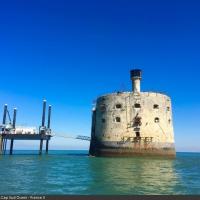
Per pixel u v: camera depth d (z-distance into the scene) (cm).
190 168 3719
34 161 4678
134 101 5362
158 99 5447
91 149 6469
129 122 5322
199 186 2175
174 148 5603
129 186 2128
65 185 2167
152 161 4706
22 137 6244
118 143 5316
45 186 2120
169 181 2436
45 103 6284
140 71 5544
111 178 2561
